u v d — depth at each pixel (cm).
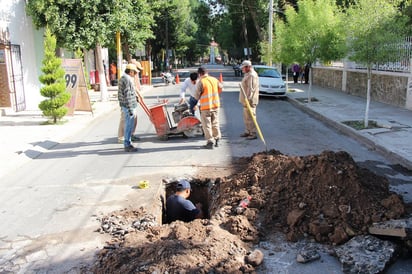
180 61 9525
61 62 1362
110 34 1819
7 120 1396
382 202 508
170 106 1736
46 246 487
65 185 713
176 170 777
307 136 1095
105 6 1711
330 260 434
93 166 829
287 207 530
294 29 1762
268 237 487
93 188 693
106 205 614
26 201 640
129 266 402
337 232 463
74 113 1529
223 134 1121
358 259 414
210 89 929
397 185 670
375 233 454
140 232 505
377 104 1695
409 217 488
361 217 485
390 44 1103
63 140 1105
